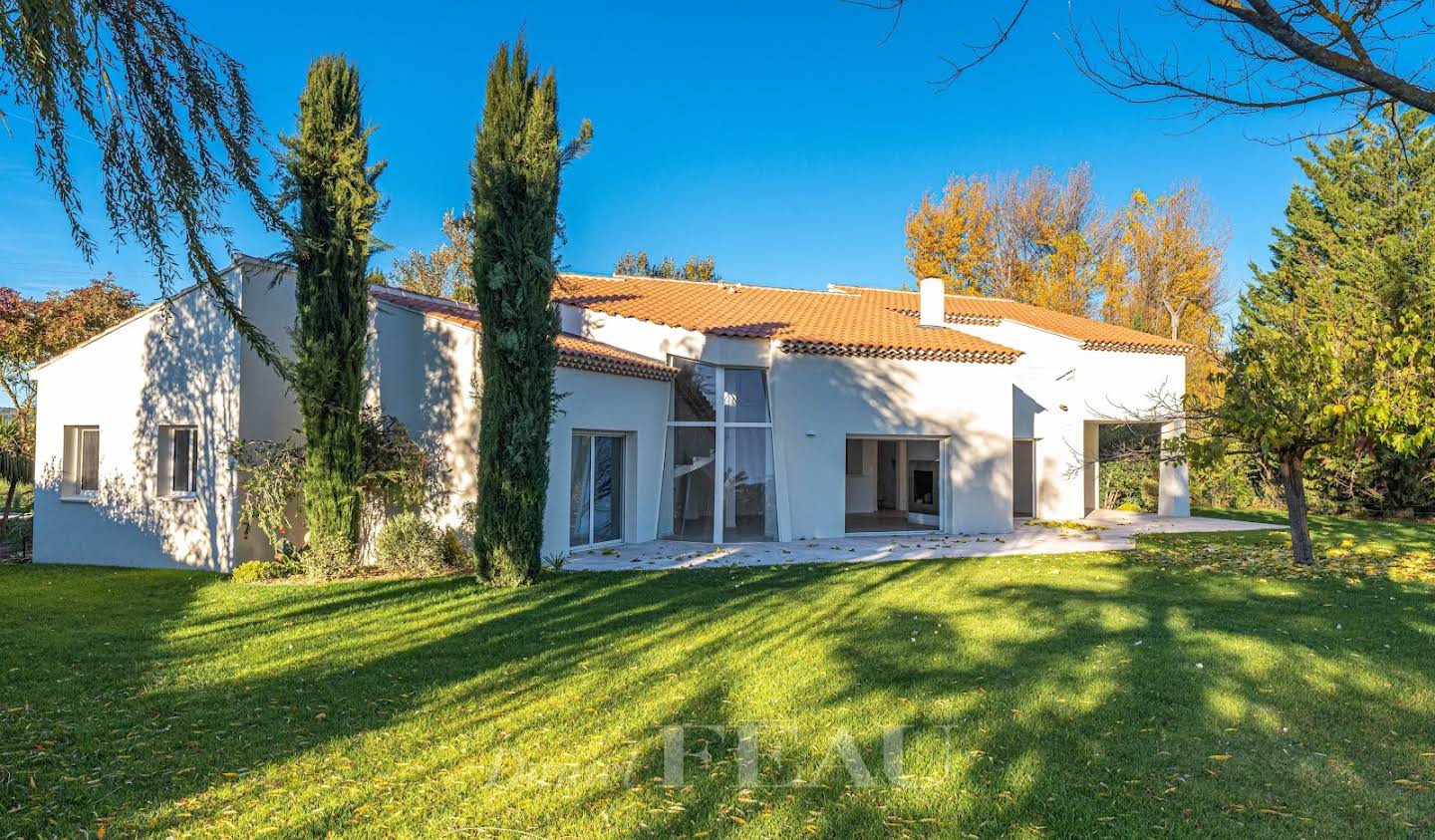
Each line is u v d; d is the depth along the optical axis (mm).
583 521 17656
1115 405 26234
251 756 5758
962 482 21797
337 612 10969
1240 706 6812
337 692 7270
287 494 14984
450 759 5723
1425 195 25328
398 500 15758
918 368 21531
